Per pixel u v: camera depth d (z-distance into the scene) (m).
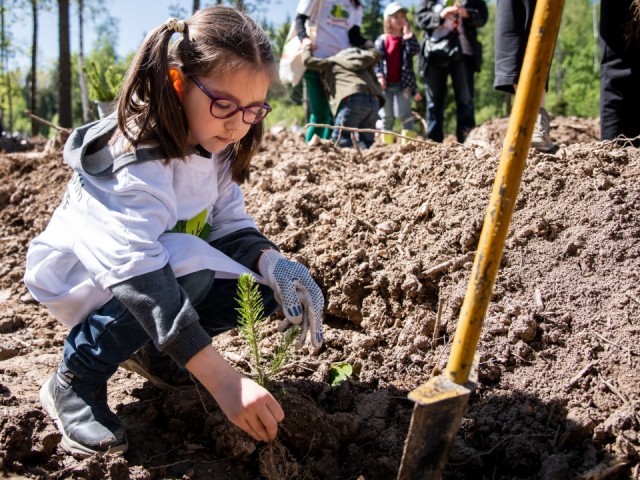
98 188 2.01
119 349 2.06
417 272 2.73
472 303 1.60
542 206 2.77
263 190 3.72
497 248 1.57
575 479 1.92
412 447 1.61
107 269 1.91
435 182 3.11
